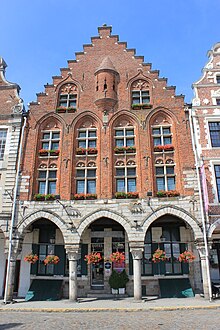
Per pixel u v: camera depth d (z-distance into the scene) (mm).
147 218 19828
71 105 24234
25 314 15016
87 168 22062
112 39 25969
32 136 23062
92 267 22453
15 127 23188
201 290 21047
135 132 22859
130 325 11750
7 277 19078
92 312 15367
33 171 21984
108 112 23375
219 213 19562
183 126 22328
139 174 21344
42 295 20609
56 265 22203
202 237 19047
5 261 22797
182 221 21750
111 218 20078
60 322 12609
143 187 20812
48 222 22281
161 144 22422
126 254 22312
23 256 22344
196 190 20234
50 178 22016
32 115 23672
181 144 21781
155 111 23125
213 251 22656
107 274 22062
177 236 22500
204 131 21750
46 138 23422
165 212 19859
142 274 21750
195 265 21562
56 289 21047
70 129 23141
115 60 25141
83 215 20281
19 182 21547
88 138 22953
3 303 18266
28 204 20828
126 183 21438
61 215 20391
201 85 23234
